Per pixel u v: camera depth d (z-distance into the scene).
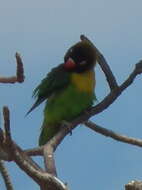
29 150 9.98
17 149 8.45
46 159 9.66
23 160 7.86
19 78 10.34
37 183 7.98
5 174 9.73
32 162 8.88
